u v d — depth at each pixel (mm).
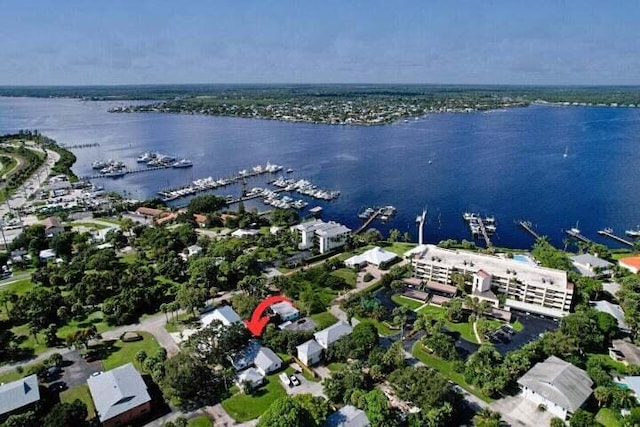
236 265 192875
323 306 168750
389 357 127688
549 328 154750
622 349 139125
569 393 112812
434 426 105125
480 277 172250
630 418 104500
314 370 132500
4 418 110062
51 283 187625
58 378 129000
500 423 110000
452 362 132625
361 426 103562
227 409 116375
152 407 117438
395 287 183125
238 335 136625
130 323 159375
